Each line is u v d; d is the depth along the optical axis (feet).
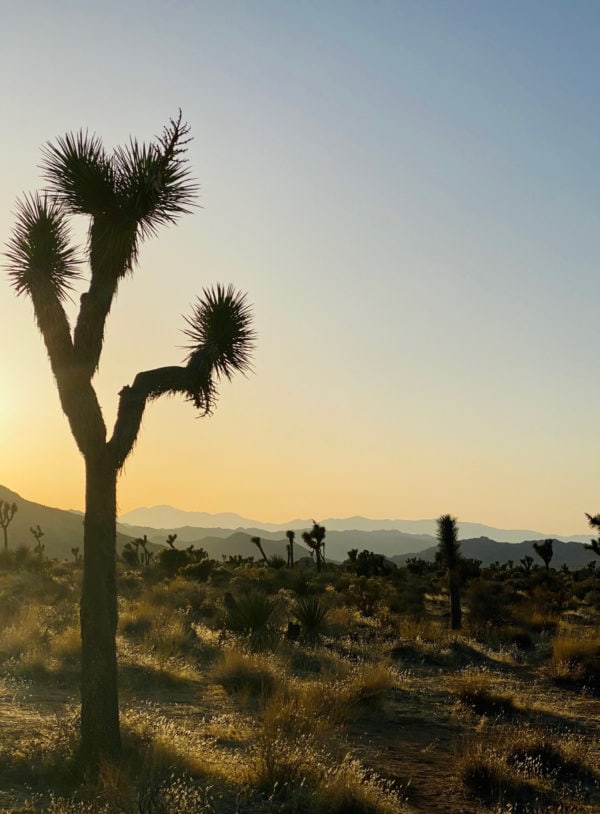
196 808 24.91
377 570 218.59
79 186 30.40
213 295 34.42
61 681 50.67
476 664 72.49
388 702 50.52
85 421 29.96
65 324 31.07
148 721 35.42
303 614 79.46
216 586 149.59
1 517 243.40
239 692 48.29
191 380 32.48
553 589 162.40
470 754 35.55
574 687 61.67
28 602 98.27
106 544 29.89
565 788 34.14
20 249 32.09
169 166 31.24
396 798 29.94
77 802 25.20
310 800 28.17
